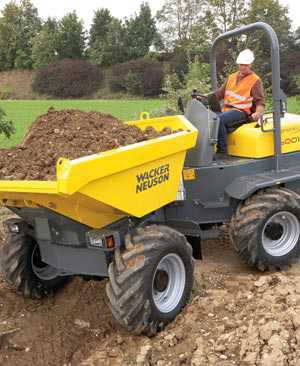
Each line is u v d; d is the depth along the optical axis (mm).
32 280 4914
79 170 3406
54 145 4156
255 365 3580
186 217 5203
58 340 4367
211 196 5254
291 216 5277
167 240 4129
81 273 4355
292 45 41812
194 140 4543
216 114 5406
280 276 4941
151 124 5141
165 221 4934
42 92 57969
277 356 3574
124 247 4074
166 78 14641
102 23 64500
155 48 61812
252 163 5387
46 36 63562
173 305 4289
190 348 3887
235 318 4207
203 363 3686
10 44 65062
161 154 4121
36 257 4969
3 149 4422
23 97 57750
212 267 5551
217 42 6270
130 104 39594
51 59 63750
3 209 8383
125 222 4258
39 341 4371
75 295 5156
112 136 4219
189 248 4379
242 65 5668
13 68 65688
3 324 4609
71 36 63906
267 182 5102
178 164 4445
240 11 15055
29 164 3945
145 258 3951
